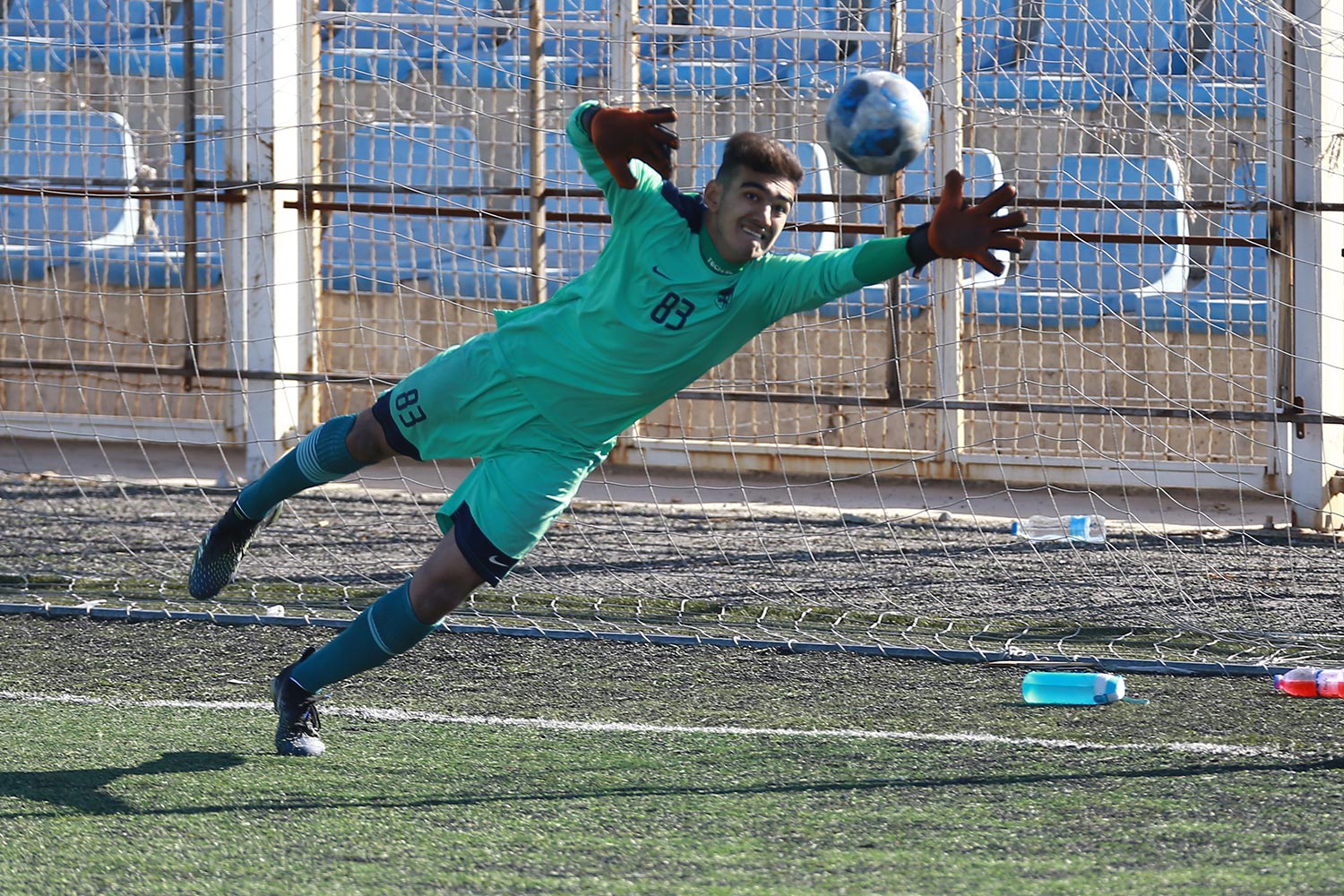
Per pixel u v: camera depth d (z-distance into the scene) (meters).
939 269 26.50
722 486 27.05
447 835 11.60
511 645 17.53
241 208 26.12
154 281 30.11
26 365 26.11
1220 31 27.47
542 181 25.64
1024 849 11.27
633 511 25.36
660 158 11.96
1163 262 27.34
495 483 12.82
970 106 28.41
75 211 30.12
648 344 12.33
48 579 20.28
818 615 19.05
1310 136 23.52
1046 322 28.00
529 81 27.44
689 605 19.50
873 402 24.61
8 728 14.29
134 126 30.59
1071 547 22.95
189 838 11.51
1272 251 23.91
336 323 30.36
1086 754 13.66
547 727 14.55
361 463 13.70
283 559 21.78
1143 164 25.41
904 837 11.56
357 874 10.82
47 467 27.75
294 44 26.48
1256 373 27.20
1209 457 26.50
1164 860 11.02
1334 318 23.66
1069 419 27.95
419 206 26.30
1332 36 22.81
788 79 27.42
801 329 26.66
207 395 29.58
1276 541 23.34
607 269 12.41
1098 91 28.06
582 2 30.39
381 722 14.64
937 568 21.64
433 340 30.12
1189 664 16.58
